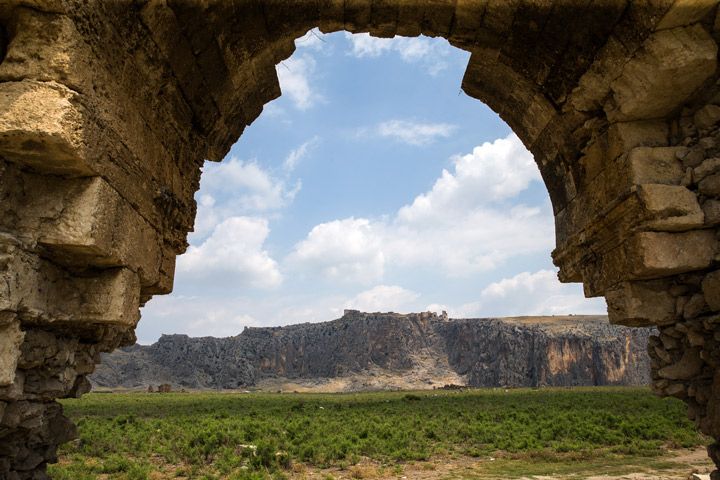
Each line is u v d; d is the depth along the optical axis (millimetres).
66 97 3768
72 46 3850
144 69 4977
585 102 6129
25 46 3787
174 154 6102
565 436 18484
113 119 4465
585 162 6660
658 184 5195
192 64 5664
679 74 5027
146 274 5344
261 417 26609
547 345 132250
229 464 12828
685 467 12609
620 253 5637
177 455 14664
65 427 5988
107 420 24656
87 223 4078
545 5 5570
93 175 4180
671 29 4938
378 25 6570
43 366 4781
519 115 7586
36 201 4086
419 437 18375
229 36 5867
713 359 5113
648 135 5621
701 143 5285
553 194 7852
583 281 6805
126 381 141500
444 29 6570
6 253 3756
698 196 5203
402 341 163875
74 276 4656
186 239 6824
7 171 3928
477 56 6977
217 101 6637
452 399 47625
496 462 13992
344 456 14828
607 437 17344
